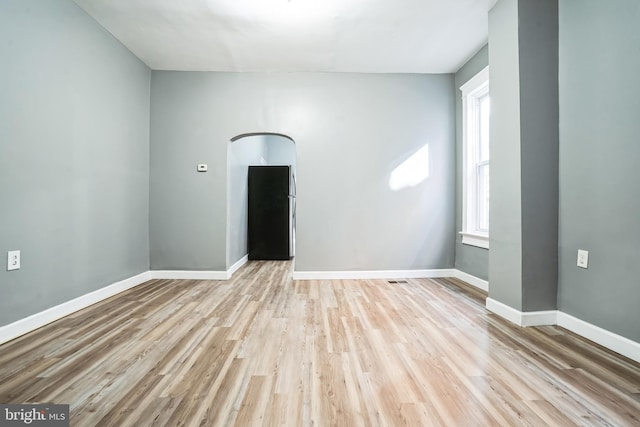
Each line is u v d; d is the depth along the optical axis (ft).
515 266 7.68
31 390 4.75
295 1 8.38
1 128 6.44
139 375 5.21
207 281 12.23
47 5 7.51
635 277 5.77
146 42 10.44
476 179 11.82
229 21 9.27
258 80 12.60
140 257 11.85
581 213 6.88
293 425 4.02
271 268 15.23
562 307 7.40
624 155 5.96
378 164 12.78
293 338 6.77
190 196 12.53
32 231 7.16
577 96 6.95
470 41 10.51
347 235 12.73
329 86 12.71
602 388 4.84
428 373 5.31
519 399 4.57
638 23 5.69
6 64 6.53
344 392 4.75
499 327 7.38
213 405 4.42
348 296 10.14
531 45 7.45
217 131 12.55
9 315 6.62
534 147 7.44
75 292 8.51
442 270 12.94
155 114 12.42
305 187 12.68
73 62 8.38
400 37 10.19
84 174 8.80
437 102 12.90
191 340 6.64
